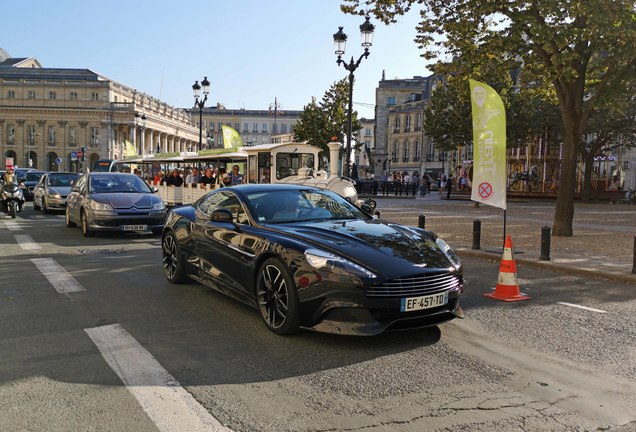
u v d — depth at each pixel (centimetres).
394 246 498
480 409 351
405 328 464
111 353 450
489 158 988
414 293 461
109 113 10362
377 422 329
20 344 473
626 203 3300
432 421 332
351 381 394
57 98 10406
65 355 445
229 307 605
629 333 533
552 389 387
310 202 626
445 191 4006
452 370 420
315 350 460
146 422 327
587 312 617
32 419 329
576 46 1282
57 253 1010
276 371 412
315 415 338
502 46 1215
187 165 2612
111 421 328
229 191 651
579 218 2012
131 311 588
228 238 585
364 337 497
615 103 1262
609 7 1011
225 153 2034
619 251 1087
